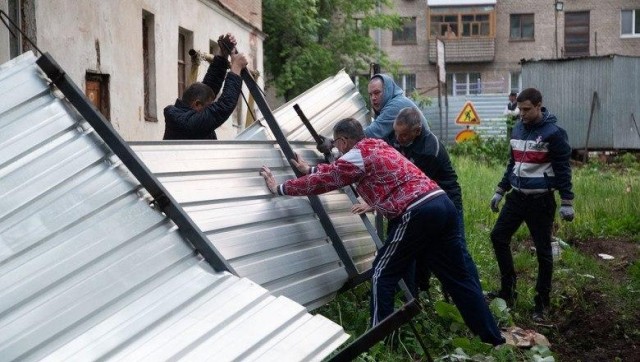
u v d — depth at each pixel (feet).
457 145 88.33
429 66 187.32
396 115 23.13
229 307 11.05
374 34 187.32
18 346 9.75
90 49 37.68
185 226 11.96
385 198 19.52
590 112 92.02
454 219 20.03
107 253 11.05
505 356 20.20
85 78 37.01
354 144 19.77
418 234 19.47
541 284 25.53
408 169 19.65
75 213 11.16
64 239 10.86
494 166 74.59
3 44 29.53
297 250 19.89
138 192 12.09
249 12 78.38
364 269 23.34
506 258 26.14
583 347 24.40
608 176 63.36
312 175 19.16
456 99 120.88
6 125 11.48
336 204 22.95
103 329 10.28
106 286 10.72
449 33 185.98
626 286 28.73
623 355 23.61
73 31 35.68
